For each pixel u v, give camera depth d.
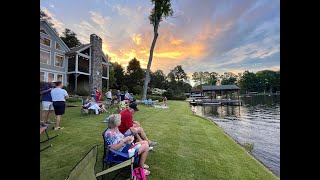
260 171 3.26
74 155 3.49
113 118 2.81
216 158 3.75
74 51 20.05
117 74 37.91
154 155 3.70
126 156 2.47
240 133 8.29
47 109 5.46
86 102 9.27
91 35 22.97
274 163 4.44
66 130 5.43
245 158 3.91
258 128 9.55
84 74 21.86
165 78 59.88
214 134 6.05
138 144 2.77
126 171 2.88
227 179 2.88
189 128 6.66
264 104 28.69
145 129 6.13
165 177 2.80
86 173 1.50
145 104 15.84
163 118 8.75
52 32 18.81
